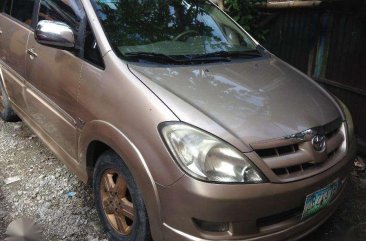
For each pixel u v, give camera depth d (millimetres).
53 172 3609
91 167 2863
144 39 2879
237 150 2109
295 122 2381
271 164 2158
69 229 2896
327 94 3012
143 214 2350
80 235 2844
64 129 2990
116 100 2410
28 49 3473
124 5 3023
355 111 4465
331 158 2525
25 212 3057
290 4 4871
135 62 2609
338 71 4594
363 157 4281
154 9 3162
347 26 4406
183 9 3342
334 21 4543
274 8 5172
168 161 2105
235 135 2154
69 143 2982
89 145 2684
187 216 2096
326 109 2697
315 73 4883
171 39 3012
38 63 3277
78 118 2744
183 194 2066
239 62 3064
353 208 3383
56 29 2760
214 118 2225
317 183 2316
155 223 2246
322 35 4711
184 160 2078
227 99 2418
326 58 4715
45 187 3379
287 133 2277
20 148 4020
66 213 3068
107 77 2527
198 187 2031
